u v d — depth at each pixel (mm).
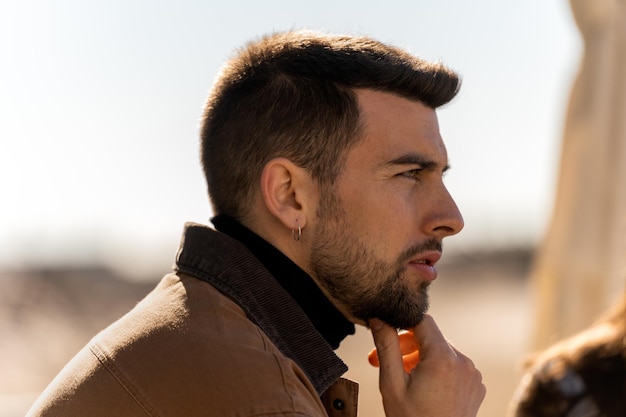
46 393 2184
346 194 2236
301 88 2264
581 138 4070
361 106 2242
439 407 2285
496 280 24000
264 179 2252
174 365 1953
